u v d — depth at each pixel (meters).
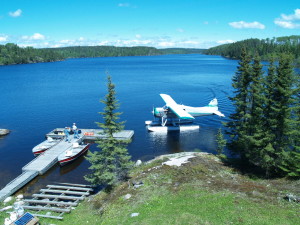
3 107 52.41
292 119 20.09
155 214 14.09
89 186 22.38
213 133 37.81
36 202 19.69
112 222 14.16
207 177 19.56
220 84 78.56
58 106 52.84
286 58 18.61
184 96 62.19
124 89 72.25
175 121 41.78
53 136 35.88
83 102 56.06
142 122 42.91
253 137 20.31
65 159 27.88
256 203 14.36
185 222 12.74
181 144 33.88
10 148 32.41
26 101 57.66
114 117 19.44
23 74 112.44
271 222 12.24
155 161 26.52
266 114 19.92
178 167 21.69
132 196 17.33
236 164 24.20
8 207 18.84
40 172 25.69
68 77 100.25
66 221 16.55
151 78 95.31
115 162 20.66
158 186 18.39
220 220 12.76
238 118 23.09
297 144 20.61
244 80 22.20
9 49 194.00
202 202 14.94
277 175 20.48
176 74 107.62
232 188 16.84
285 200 14.73
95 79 93.69
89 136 36.06
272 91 19.30
